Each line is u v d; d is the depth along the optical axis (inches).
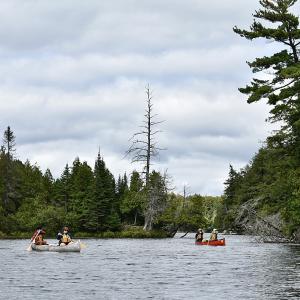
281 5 1440.7
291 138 1530.5
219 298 544.4
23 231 3253.0
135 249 1588.3
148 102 2389.3
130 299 544.4
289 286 634.2
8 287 644.7
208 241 1900.8
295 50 1451.8
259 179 2965.1
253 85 1464.1
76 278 746.8
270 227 2052.2
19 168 3649.1
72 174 3769.7
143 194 2647.6
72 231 3371.1
